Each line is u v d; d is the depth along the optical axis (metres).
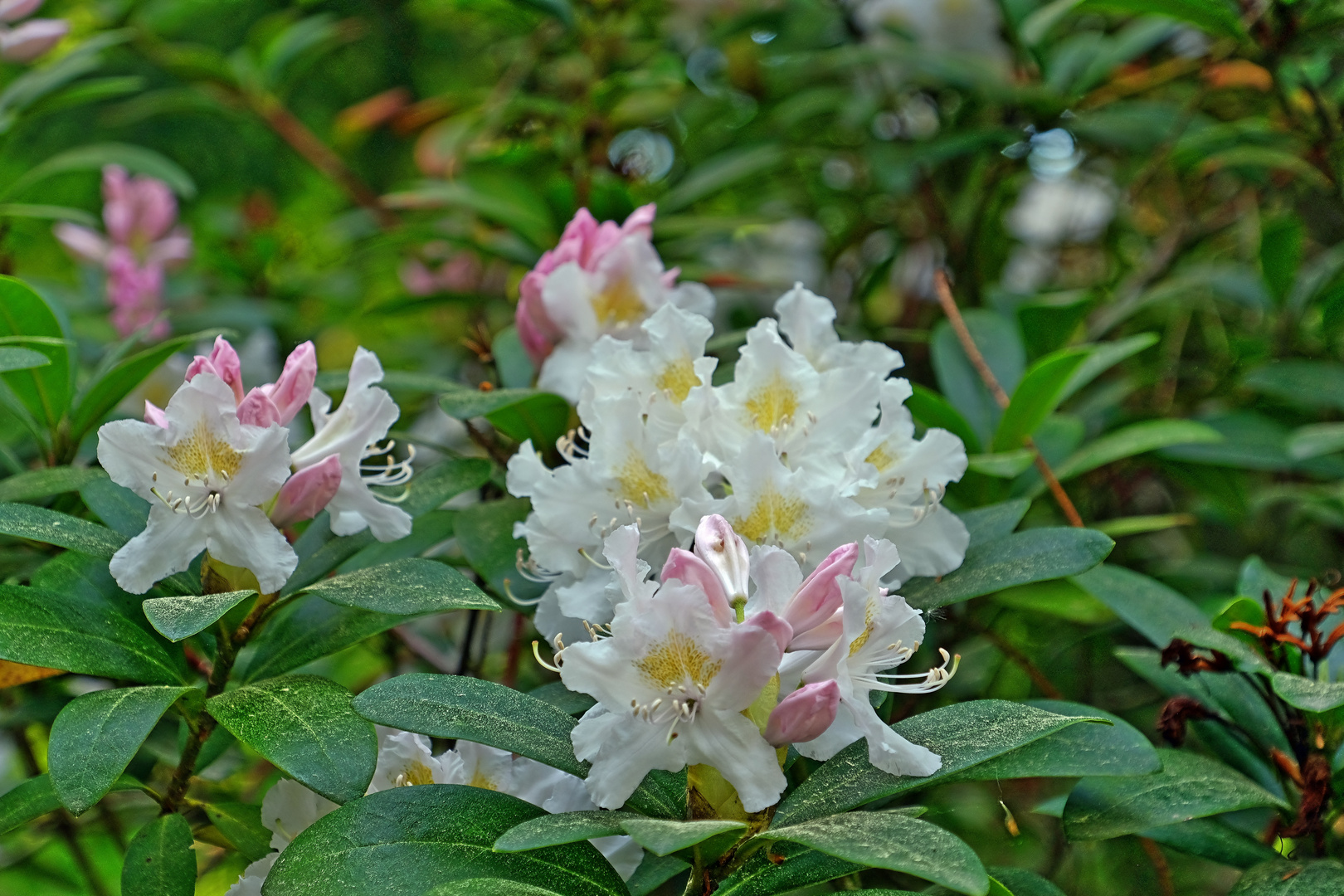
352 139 2.60
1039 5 2.29
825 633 1.55
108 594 1.65
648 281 1.75
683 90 2.37
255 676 1.64
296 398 1.63
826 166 2.56
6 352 1.65
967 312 1.93
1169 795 1.63
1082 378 1.85
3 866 1.94
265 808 1.64
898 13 2.37
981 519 1.70
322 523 1.68
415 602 1.60
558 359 1.74
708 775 1.56
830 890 1.78
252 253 2.45
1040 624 1.96
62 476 1.68
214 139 3.05
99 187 2.89
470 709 1.58
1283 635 1.64
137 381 1.75
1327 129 1.92
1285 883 1.61
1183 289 2.06
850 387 1.64
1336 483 2.07
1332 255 2.00
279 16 2.74
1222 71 2.04
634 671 1.54
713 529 1.57
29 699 1.81
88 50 1.98
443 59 3.09
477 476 1.70
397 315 2.22
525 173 2.34
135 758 1.75
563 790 1.61
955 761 1.55
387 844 1.56
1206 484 1.95
